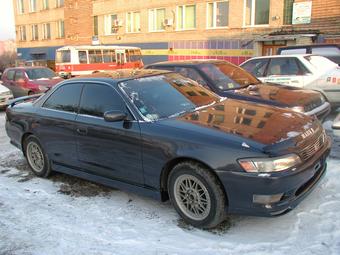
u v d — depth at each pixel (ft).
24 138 19.60
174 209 14.69
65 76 78.89
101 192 16.78
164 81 16.66
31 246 12.34
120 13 91.25
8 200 16.11
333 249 11.32
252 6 64.64
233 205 12.25
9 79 50.19
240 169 11.78
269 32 62.39
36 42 128.16
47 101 18.38
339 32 53.16
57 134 17.35
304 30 55.52
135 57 86.58
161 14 81.66
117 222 13.87
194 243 12.22
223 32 69.31
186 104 15.53
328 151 14.25
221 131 12.76
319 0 54.85
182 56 78.02
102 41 98.32
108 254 11.74
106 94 15.65
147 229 13.29
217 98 16.99
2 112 44.42
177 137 13.06
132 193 16.47
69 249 12.08
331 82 28.81
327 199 14.57
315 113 20.58
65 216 14.46
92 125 15.64
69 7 108.78
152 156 13.71
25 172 19.98
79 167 16.90
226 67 25.41
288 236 12.29
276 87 23.57
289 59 30.99
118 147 14.78
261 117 14.06
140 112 14.44
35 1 125.08
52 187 17.62
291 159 11.93
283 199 12.00
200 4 72.38
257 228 12.97
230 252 11.59
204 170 12.50
